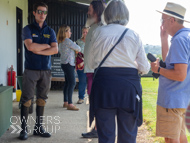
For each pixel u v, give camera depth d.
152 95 7.33
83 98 6.54
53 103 6.44
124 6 2.53
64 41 5.52
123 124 2.47
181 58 2.36
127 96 2.38
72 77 5.64
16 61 7.23
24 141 3.68
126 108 2.41
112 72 2.39
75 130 4.25
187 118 1.03
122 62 2.41
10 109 4.10
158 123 2.64
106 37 2.43
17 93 6.42
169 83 2.52
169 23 2.55
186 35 2.42
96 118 2.48
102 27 2.53
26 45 3.62
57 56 8.66
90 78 3.71
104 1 3.38
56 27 8.74
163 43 2.93
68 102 5.75
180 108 2.49
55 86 8.85
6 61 6.22
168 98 2.50
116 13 2.50
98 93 2.41
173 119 2.53
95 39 2.50
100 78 2.42
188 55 2.41
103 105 2.38
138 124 2.53
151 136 3.86
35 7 3.71
